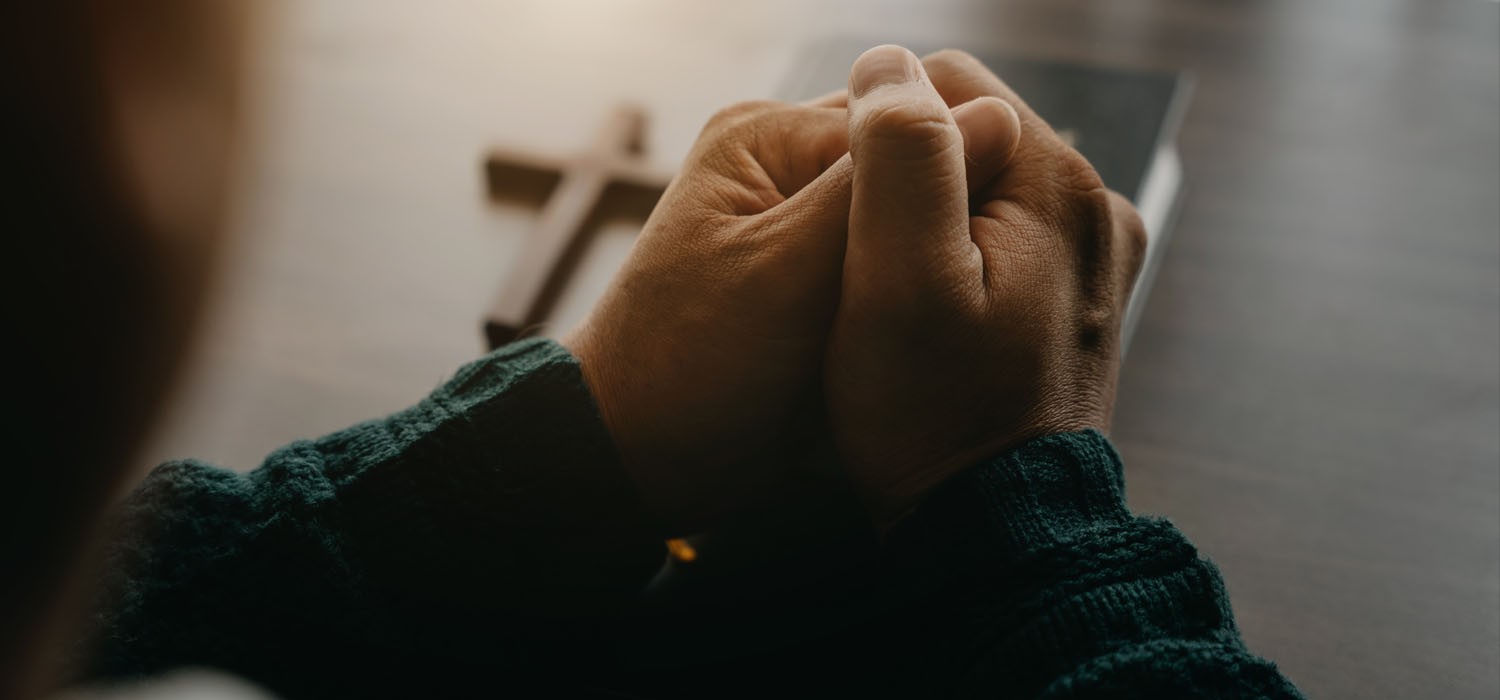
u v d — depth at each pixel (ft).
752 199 1.55
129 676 1.36
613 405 1.54
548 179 2.00
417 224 1.97
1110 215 1.55
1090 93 1.98
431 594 1.45
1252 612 1.56
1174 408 1.73
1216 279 1.86
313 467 1.45
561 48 2.27
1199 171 2.00
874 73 1.46
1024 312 1.47
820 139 1.58
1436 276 1.85
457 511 1.46
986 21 2.25
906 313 1.43
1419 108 2.06
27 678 0.81
